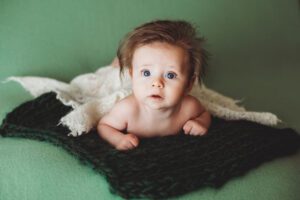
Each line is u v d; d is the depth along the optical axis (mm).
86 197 618
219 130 773
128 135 726
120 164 645
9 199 623
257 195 643
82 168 658
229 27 1142
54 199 618
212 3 1146
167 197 604
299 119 904
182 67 709
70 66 1024
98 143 715
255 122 829
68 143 699
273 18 1174
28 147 701
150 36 709
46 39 1025
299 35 1177
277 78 1077
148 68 700
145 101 713
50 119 778
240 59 1123
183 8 1126
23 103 797
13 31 1006
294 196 669
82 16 1066
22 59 988
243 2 1164
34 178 639
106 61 1062
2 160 667
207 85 1038
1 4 1021
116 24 1083
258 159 703
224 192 632
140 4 1105
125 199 599
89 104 809
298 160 738
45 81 910
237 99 988
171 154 679
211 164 664
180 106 782
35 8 1037
